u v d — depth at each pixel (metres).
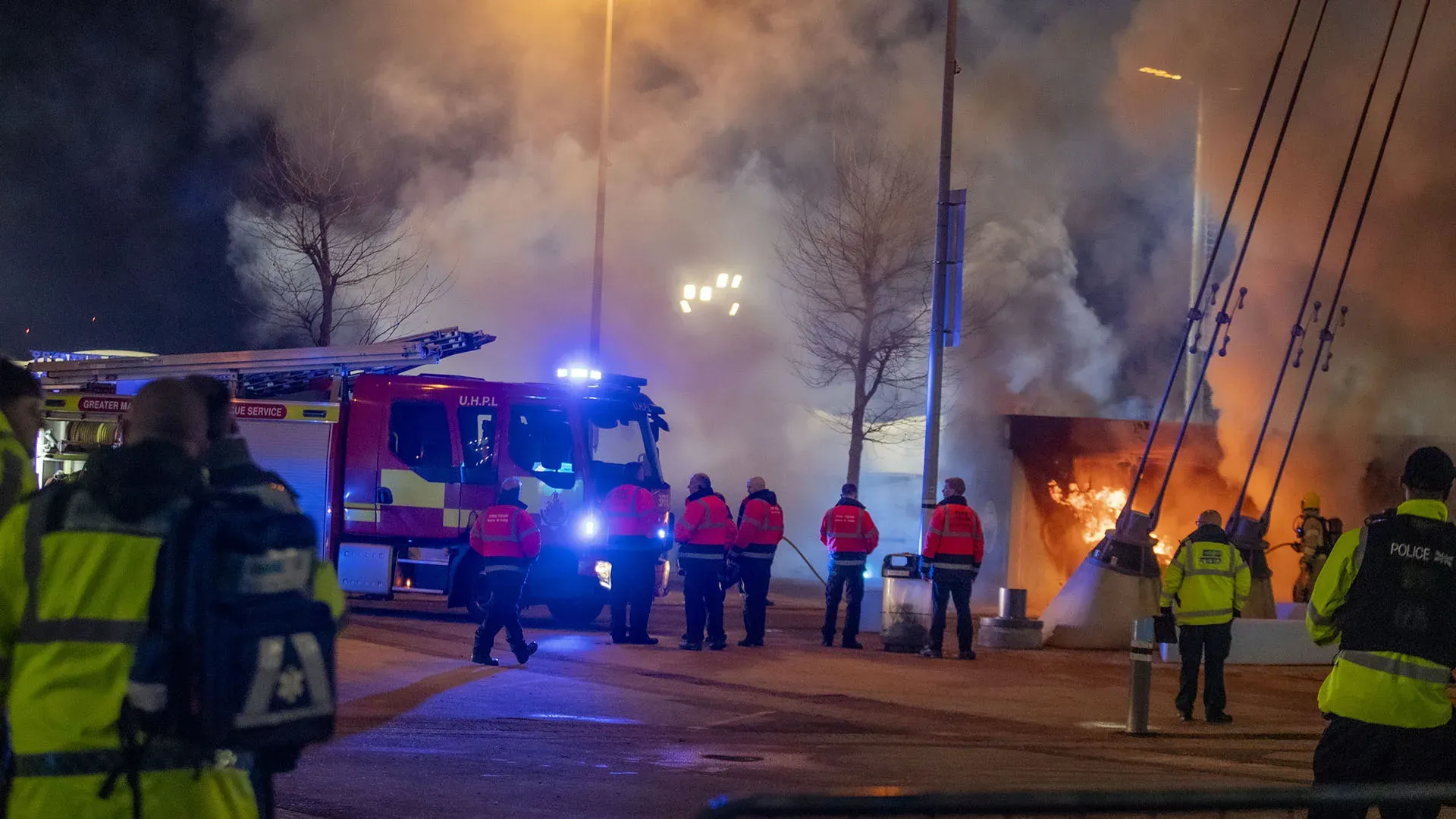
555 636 14.77
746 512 14.41
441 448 15.87
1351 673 5.00
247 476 3.06
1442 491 5.08
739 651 13.98
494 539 12.00
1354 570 5.10
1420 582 4.95
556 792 7.10
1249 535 16.36
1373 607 4.99
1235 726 10.72
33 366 17.41
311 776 7.29
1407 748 4.92
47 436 16.70
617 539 14.05
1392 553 5.00
